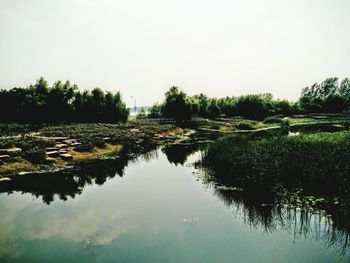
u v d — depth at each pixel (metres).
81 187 13.14
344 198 9.34
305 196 10.16
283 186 11.05
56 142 19.97
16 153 16.09
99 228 8.53
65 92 38.62
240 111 68.31
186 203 10.51
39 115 35.94
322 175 10.81
